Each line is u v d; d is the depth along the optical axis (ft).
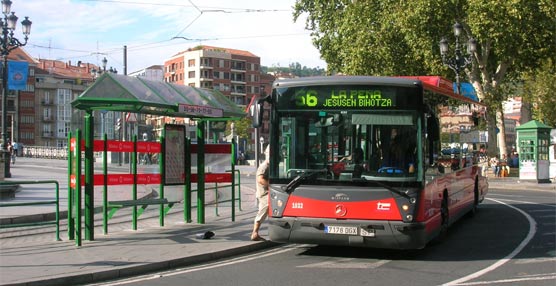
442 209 38.47
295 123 32.76
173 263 31.32
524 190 95.40
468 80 147.43
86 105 36.47
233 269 30.73
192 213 55.72
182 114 44.34
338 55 157.17
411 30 130.11
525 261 32.58
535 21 124.06
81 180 38.19
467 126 50.24
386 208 30.81
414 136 31.37
